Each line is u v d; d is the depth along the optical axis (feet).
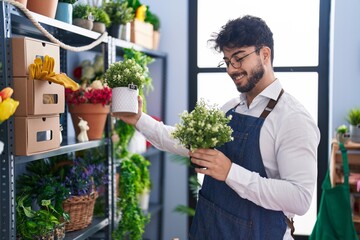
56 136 5.87
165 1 11.08
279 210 5.20
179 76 11.12
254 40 5.00
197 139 4.72
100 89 7.19
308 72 10.85
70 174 6.83
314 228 8.93
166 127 6.41
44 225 5.67
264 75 5.26
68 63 8.29
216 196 5.56
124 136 8.52
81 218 6.79
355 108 9.79
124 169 8.54
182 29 11.05
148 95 11.22
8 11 5.01
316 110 10.90
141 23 9.59
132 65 6.07
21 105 5.10
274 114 5.21
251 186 4.85
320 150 10.82
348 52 10.03
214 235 5.51
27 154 5.16
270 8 10.89
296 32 10.83
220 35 5.16
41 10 5.84
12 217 5.12
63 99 5.93
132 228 8.42
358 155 9.36
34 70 5.08
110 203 7.82
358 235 9.10
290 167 4.91
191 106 11.30
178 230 11.24
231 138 4.88
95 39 7.52
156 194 11.30
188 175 11.19
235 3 11.05
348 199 8.47
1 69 5.03
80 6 7.32
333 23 10.12
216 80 11.27
